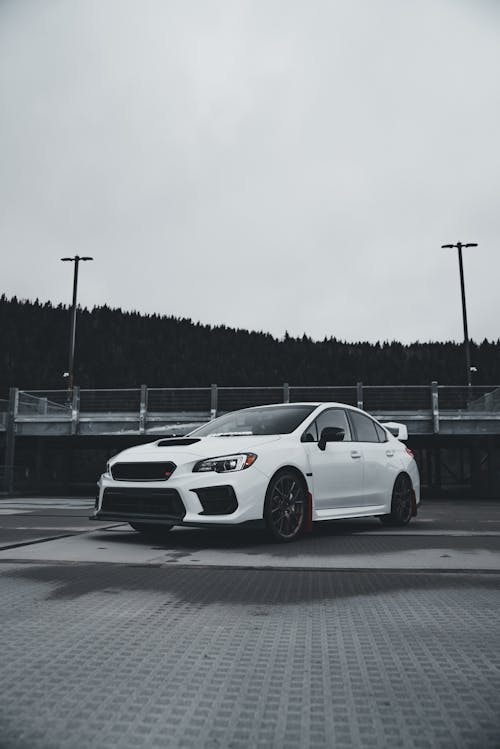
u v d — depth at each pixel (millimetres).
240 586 3420
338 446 6348
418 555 4625
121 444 29953
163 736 1552
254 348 170125
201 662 2111
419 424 21281
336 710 1711
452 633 2479
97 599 3080
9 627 2549
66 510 10414
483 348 149625
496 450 26922
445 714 1684
